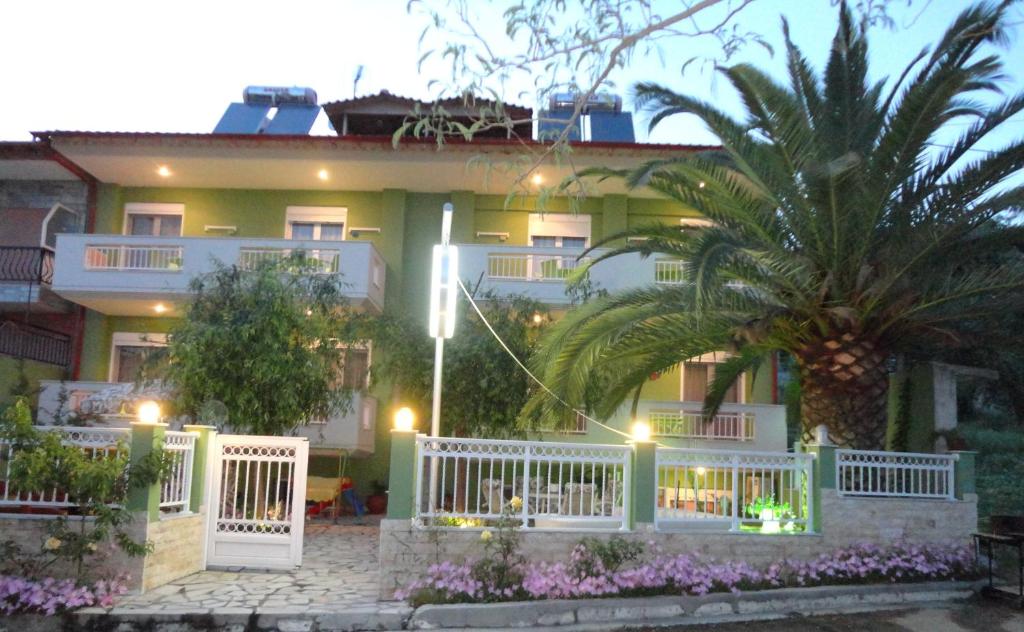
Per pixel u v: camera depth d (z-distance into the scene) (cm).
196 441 1050
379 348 1514
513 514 945
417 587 873
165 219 2061
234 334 1264
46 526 878
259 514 1154
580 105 737
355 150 1870
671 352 1220
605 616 859
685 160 1020
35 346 1841
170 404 1357
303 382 1324
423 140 1834
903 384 1398
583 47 719
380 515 1792
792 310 1133
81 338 1942
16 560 862
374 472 1861
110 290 1773
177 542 976
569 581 880
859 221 1048
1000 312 1092
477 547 913
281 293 1311
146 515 896
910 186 1101
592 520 959
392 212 2003
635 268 1764
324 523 1606
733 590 916
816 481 1030
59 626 805
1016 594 933
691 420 1747
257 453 1092
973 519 1055
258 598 884
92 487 845
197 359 1238
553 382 1158
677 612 878
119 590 870
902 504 1039
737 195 1054
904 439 1384
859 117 1152
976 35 933
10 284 1869
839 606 927
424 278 2002
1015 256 1188
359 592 924
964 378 1406
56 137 1869
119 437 931
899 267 1061
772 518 1019
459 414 1405
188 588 926
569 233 2009
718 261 930
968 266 1141
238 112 2300
